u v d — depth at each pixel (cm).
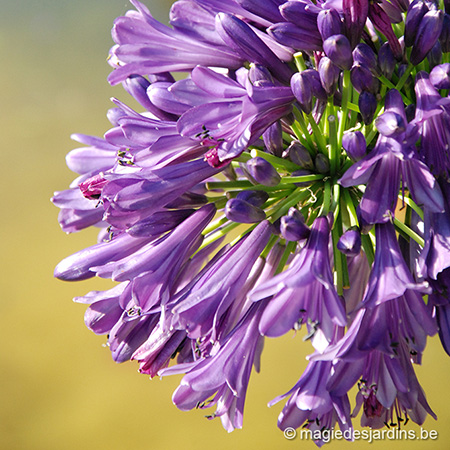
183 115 87
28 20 318
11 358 193
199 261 90
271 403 88
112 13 318
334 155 89
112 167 92
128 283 89
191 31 90
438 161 88
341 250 87
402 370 87
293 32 89
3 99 279
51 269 218
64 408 181
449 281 88
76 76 288
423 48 88
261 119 88
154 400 183
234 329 89
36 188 244
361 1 88
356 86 89
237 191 90
